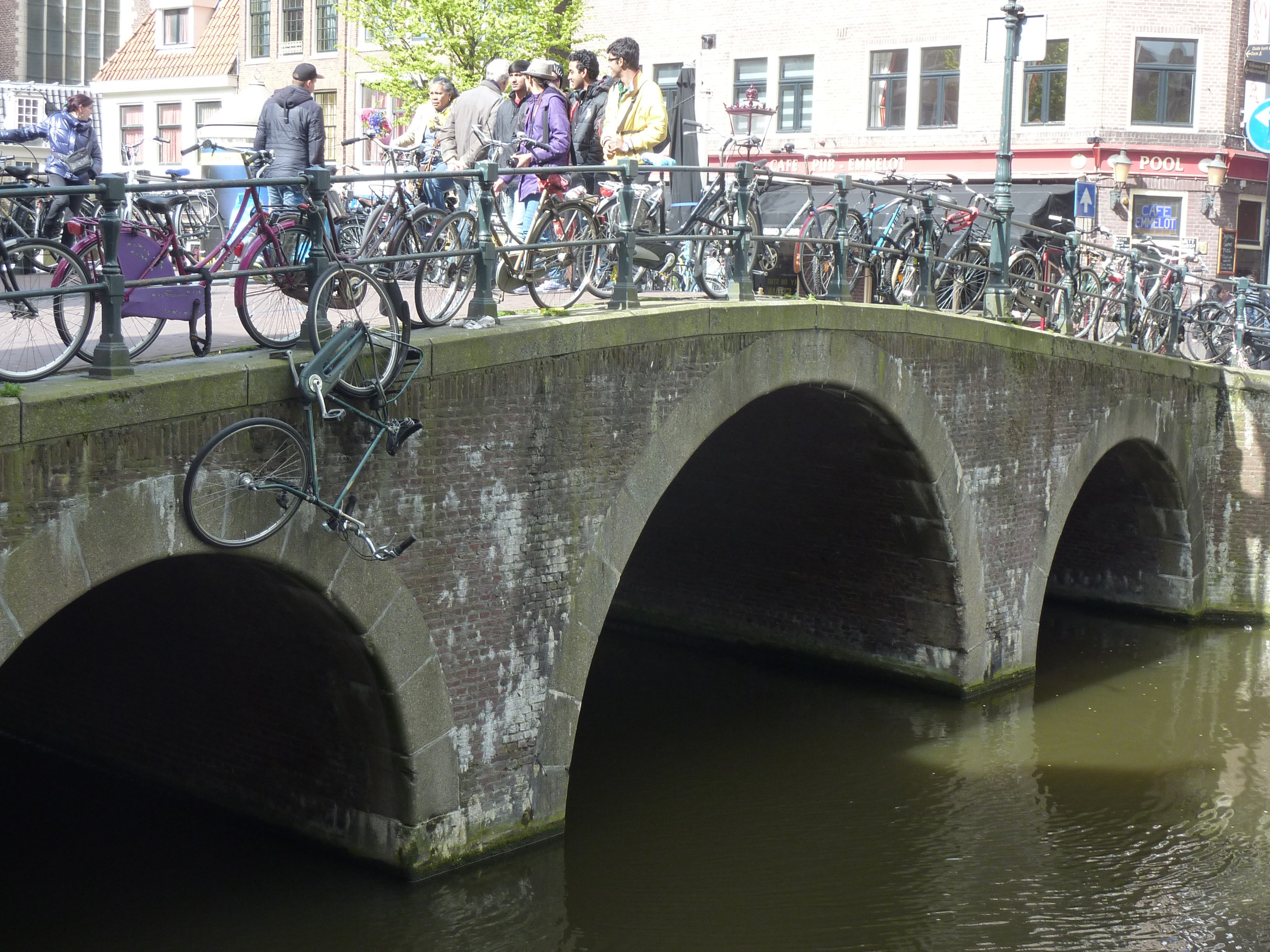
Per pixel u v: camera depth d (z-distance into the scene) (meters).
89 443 6.80
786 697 14.41
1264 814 11.42
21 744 11.86
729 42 28.17
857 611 14.90
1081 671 15.30
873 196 13.35
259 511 7.59
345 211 10.06
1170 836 10.98
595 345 9.32
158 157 33.00
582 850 10.38
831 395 12.09
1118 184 24.81
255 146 10.38
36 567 6.66
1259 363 17.62
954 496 13.32
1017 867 10.38
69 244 7.18
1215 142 25.12
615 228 10.27
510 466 9.04
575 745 12.87
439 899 9.19
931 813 11.33
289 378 7.59
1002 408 13.69
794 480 14.30
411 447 8.44
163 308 7.38
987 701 14.22
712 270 12.50
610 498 9.74
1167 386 16.11
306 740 9.62
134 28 33.97
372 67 26.95
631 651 16.28
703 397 10.30
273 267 7.91
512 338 8.79
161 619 9.72
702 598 16.36
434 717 8.95
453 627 8.94
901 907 9.67
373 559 8.20
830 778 12.05
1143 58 25.05
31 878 9.39
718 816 11.18
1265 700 14.35
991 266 13.96
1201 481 17.02
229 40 32.28
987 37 14.13
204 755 10.48
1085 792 11.81
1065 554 18.16
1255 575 17.23
